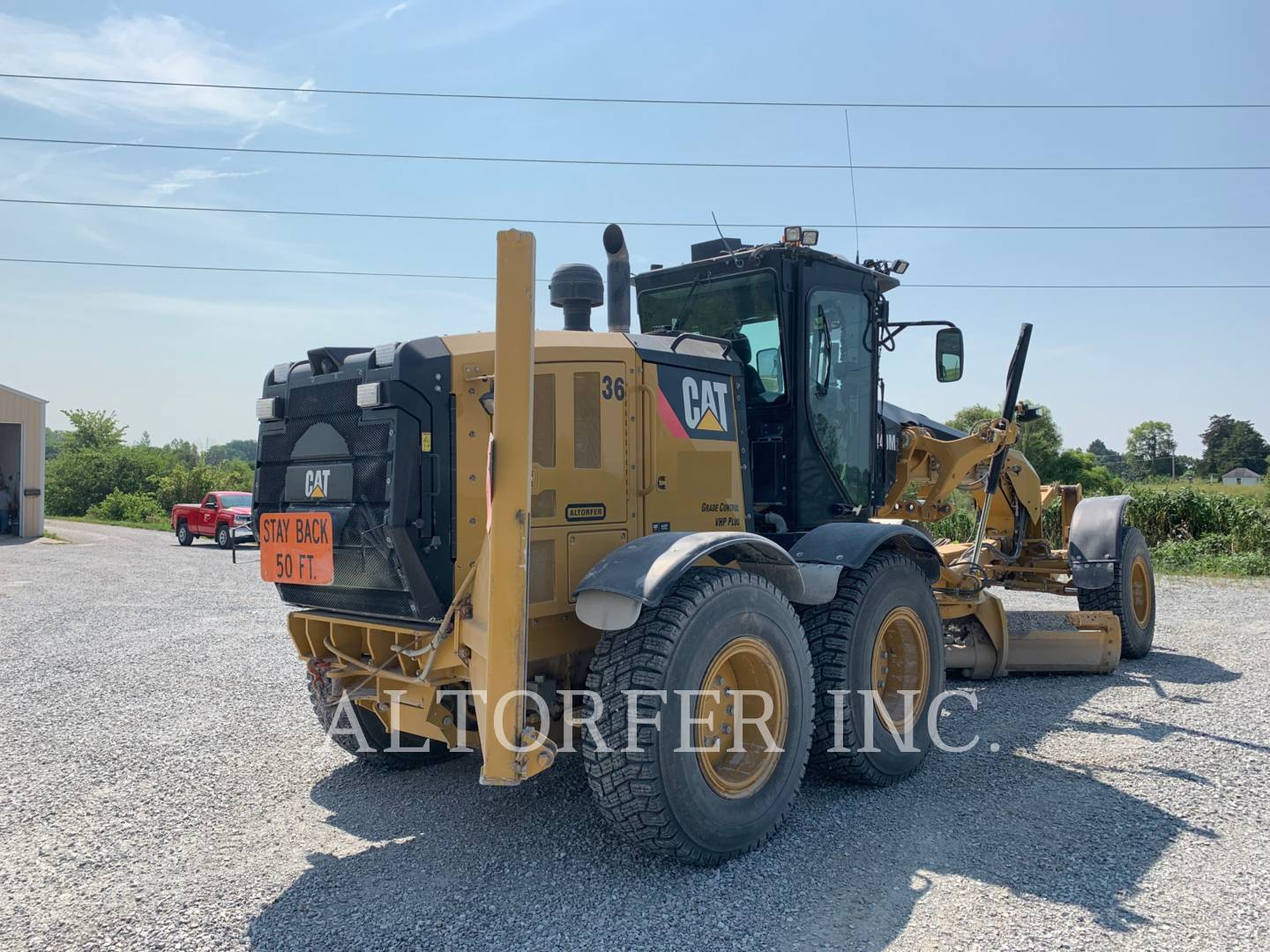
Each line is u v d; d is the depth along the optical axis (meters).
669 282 5.88
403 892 3.54
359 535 3.87
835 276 5.65
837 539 4.69
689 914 3.30
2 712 6.46
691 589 3.71
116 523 44.44
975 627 7.18
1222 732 5.56
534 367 3.91
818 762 4.56
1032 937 3.08
